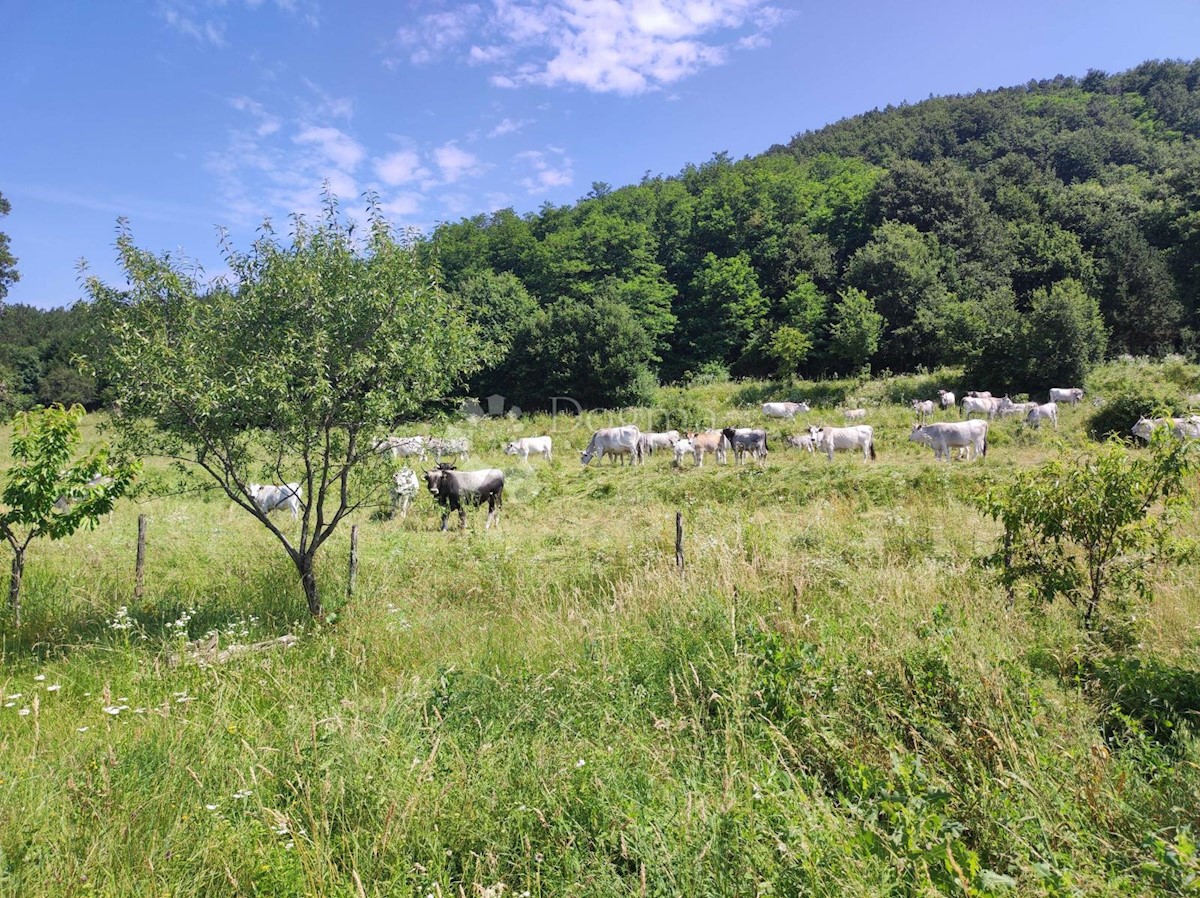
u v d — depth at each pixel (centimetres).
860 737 464
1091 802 384
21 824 376
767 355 4866
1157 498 627
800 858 327
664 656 616
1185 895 296
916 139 9744
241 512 1552
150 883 332
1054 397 2975
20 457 790
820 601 736
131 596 872
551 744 474
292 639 729
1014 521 659
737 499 1506
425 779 422
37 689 602
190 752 464
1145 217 5281
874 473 1534
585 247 5978
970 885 300
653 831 366
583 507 1600
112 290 748
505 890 349
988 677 488
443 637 731
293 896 332
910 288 4516
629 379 4119
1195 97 10431
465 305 875
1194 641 586
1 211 3538
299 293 765
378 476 857
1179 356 3478
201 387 718
